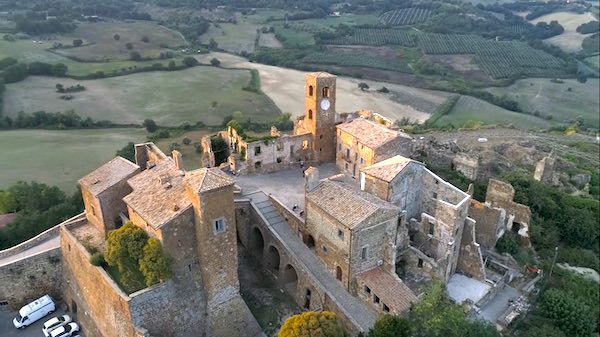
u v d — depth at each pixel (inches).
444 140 4202.8
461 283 2399.1
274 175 3002.0
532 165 3941.9
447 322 1915.6
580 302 2413.9
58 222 2760.8
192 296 1978.3
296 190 2785.4
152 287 1852.9
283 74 7283.5
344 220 2041.1
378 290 2027.6
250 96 6171.3
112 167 2278.5
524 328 2279.8
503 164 3683.6
